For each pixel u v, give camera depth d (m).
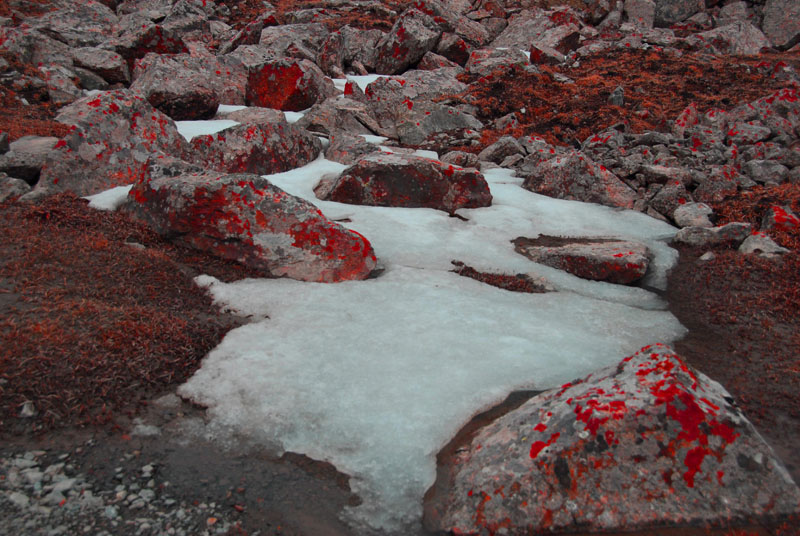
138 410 5.83
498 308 8.42
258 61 22.52
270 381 6.38
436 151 17.72
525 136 17.53
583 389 5.51
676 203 12.96
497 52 26.64
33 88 17.31
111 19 28.33
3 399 5.50
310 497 5.00
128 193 11.09
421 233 11.28
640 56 26.14
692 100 21.06
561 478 4.78
